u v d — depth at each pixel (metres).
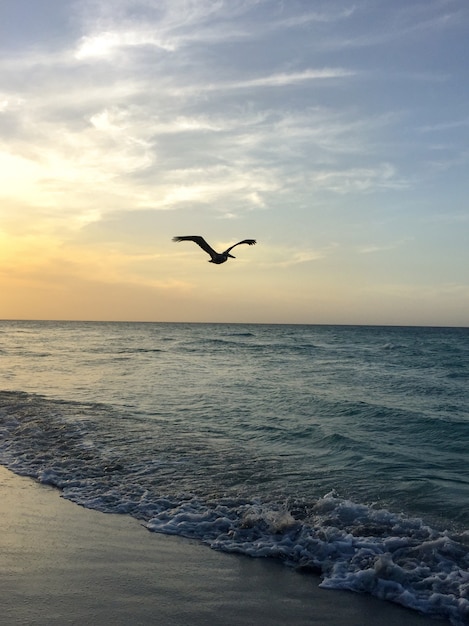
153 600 6.00
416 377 29.38
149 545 7.50
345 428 15.49
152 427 15.32
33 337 84.62
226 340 80.19
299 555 7.20
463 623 5.65
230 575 6.68
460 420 16.23
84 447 12.84
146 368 33.66
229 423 16.11
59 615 5.59
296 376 29.52
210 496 9.39
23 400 19.89
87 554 7.15
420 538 7.49
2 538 7.59
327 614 5.83
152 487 9.91
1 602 5.83
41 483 10.26
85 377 28.36
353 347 61.31
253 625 5.55
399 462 11.75
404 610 5.93
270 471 10.98
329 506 8.66
